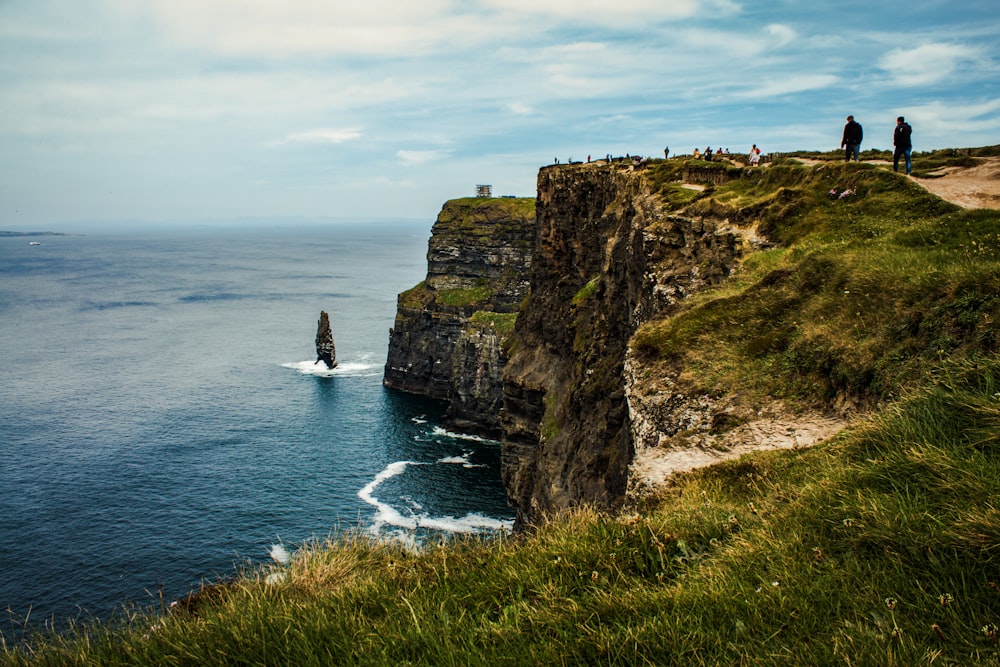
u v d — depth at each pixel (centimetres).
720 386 1858
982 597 667
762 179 3562
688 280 3266
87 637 893
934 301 1538
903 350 1496
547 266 7550
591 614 786
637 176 5162
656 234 3678
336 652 788
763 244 2892
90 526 6338
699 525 1002
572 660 714
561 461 5484
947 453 927
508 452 7488
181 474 7731
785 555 824
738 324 2150
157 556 5812
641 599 795
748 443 1547
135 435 9131
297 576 1044
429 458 8831
